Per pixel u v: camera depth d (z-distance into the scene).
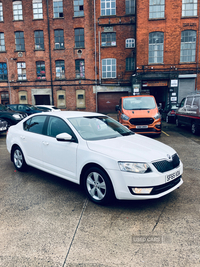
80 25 21.72
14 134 5.13
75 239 2.62
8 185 4.32
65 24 21.91
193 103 9.94
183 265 2.21
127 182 3.07
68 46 22.20
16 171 5.19
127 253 2.38
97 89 22.61
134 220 3.04
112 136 4.06
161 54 19.44
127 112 8.96
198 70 19.06
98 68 22.28
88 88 22.62
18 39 22.91
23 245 2.52
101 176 3.30
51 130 4.26
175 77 19.14
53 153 4.07
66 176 3.89
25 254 2.37
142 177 3.05
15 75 23.28
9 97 23.64
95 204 3.50
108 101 23.00
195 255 2.35
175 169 3.42
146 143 3.82
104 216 3.14
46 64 22.77
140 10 19.06
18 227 2.88
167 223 2.96
